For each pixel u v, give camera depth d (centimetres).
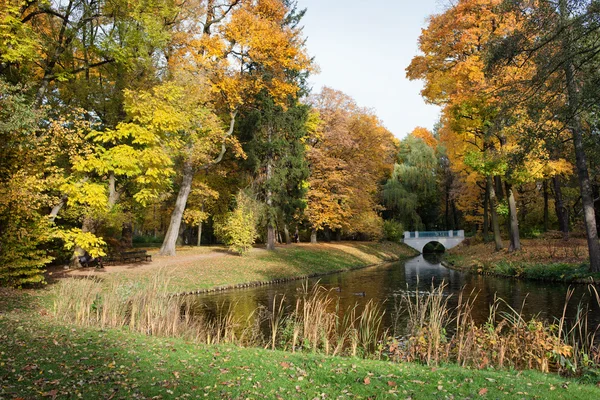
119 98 1831
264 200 3409
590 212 1862
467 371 696
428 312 1352
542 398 559
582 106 1248
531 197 4269
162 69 2186
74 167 1323
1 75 1242
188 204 3753
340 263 3384
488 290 1844
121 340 839
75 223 2336
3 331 827
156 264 2344
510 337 878
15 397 504
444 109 2558
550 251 2434
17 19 1199
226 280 2170
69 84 1820
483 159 2348
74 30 1513
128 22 1565
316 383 618
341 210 4219
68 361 666
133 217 2827
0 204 1173
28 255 1435
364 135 4281
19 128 1165
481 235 4478
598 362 792
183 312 1451
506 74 1580
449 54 2361
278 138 3294
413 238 5381
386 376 652
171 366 680
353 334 1115
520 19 1368
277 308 1541
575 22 1096
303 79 3894
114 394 541
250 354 787
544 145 1406
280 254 3167
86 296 1196
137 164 1513
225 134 2812
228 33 2464
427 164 5291
